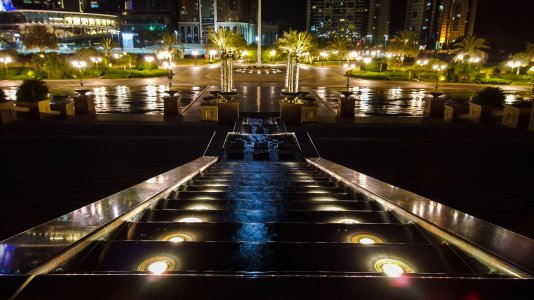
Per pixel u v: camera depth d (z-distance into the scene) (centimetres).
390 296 183
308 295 184
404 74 4544
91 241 296
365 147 1197
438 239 331
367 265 273
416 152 1124
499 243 287
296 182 714
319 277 195
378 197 477
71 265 270
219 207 488
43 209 575
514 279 193
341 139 1314
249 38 16725
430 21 19488
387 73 4644
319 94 2856
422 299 181
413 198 457
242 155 1186
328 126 1553
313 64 6975
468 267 278
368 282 191
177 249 284
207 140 1279
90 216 352
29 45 5491
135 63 5241
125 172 867
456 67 4159
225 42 2738
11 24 12219
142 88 3139
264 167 980
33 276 192
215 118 1611
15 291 183
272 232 353
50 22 12506
